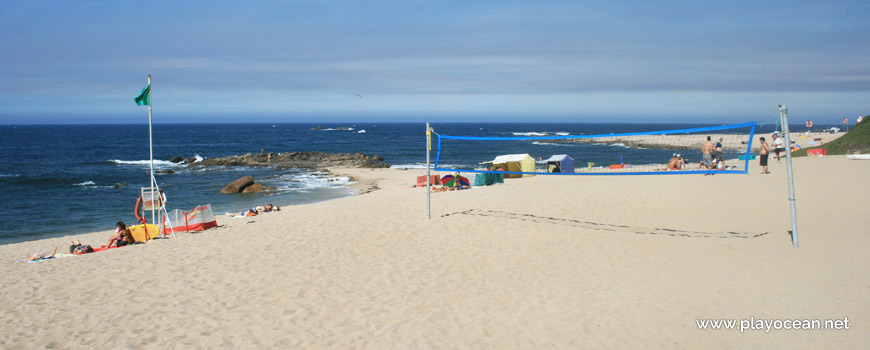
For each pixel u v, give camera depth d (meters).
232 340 4.61
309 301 5.59
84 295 6.02
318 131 138.12
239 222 12.00
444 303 5.41
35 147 59.47
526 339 4.42
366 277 6.42
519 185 16.00
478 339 4.46
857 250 6.41
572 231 8.52
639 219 9.35
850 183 11.70
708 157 15.43
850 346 3.95
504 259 7.03
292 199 19.98
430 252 7.55
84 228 14.78
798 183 12.20
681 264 6.34
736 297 5.09
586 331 4.51
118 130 144.88
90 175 29.75
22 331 4.94
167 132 123.31
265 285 6.20
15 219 16.12
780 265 6.02
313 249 7.95
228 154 50.59
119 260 7.67
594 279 5.95
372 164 36.06
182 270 6.96
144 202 10.44
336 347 4.40
